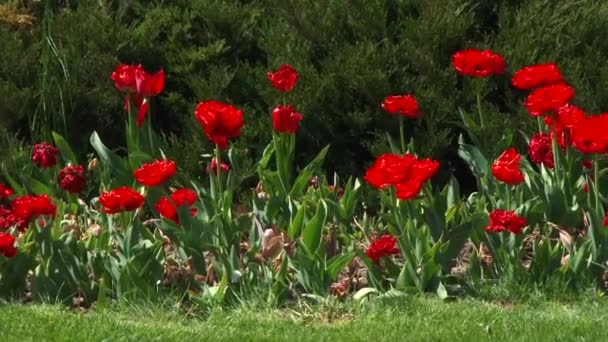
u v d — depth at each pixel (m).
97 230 8.28
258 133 10.12
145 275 7.54
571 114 7.98
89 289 7.71
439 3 10.33
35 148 8.80
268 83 10.12
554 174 8.53
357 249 7.71
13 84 10.19
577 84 9.68
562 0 10.34
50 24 10.88
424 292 7.69
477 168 9.09
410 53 10.03
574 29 10.12
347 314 7.31
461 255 8.53
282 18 10.62
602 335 6.73
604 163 8.81
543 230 8.52
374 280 7.74
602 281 7.88
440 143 9.77
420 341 6.66
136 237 7.63
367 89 9.84
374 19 10.35
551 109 8.02
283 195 8.70
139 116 8.72
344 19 10.52
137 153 8.66
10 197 9.33
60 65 10.62
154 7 11.23
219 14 10.77
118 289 7.55
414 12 10.60
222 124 7.77
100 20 10.74
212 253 8.23
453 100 9.91
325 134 10.08
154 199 8.62
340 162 10.10
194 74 10.64
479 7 10.54
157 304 7.47
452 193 8.33
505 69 9.91
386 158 7.45
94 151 10.46
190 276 7.72
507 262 7.82
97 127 10.52
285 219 8.44
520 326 6.91
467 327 6.90
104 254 7.86
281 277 7.56
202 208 8.01
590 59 9.96
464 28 10.16
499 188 8.74
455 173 10.09
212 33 10.84
